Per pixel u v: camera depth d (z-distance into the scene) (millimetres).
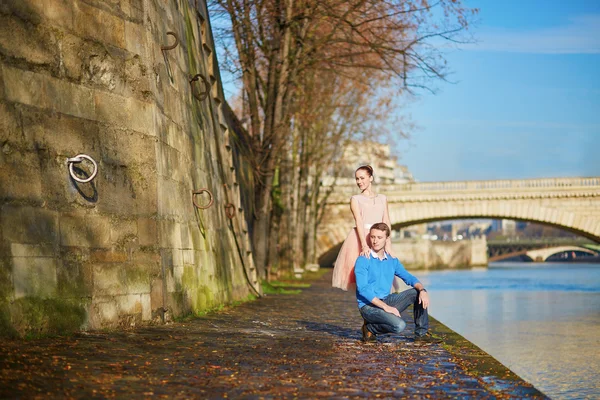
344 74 24656
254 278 20562
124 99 9469
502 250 150375
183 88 12398
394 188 63250
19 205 7637
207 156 14641
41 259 7828
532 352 16016
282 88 23750
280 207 32250
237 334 9562
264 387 5785
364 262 9227
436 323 11945
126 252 9234
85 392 5207
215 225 15039
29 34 8023
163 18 11141
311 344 8781
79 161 8328
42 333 7676
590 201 59875
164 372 6223
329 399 5410
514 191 60844
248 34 23219
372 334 9352
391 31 22531
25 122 7855
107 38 9219
